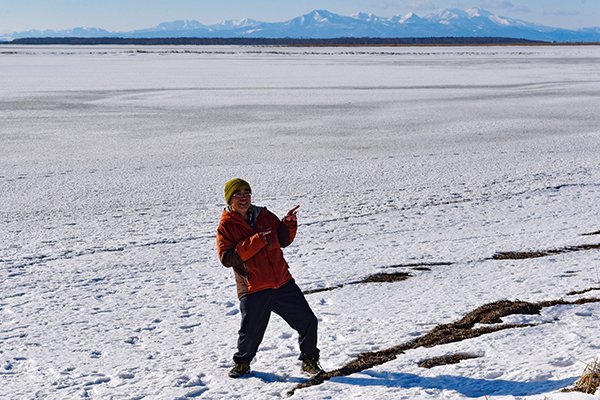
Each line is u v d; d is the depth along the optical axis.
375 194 13.67
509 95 40.06
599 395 3.44
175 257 9.22
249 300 4.64
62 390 4.76
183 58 116.81
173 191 14.07
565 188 14.19
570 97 38.09
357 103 35.38
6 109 32.00
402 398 4.04
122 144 21.16
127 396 4.56
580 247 9.26
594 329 5.18
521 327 5.42
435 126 25.83
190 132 24.06
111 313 6.79
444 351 4.88
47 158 18.44
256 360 5.19
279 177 15.55
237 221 4.53
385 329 5.75
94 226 11.20
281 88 46.16
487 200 13.12
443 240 9.98
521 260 8.53
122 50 195.88
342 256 9.07
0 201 13.17
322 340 5.56
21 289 7.81
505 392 3.99
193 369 5.07
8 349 5.79
